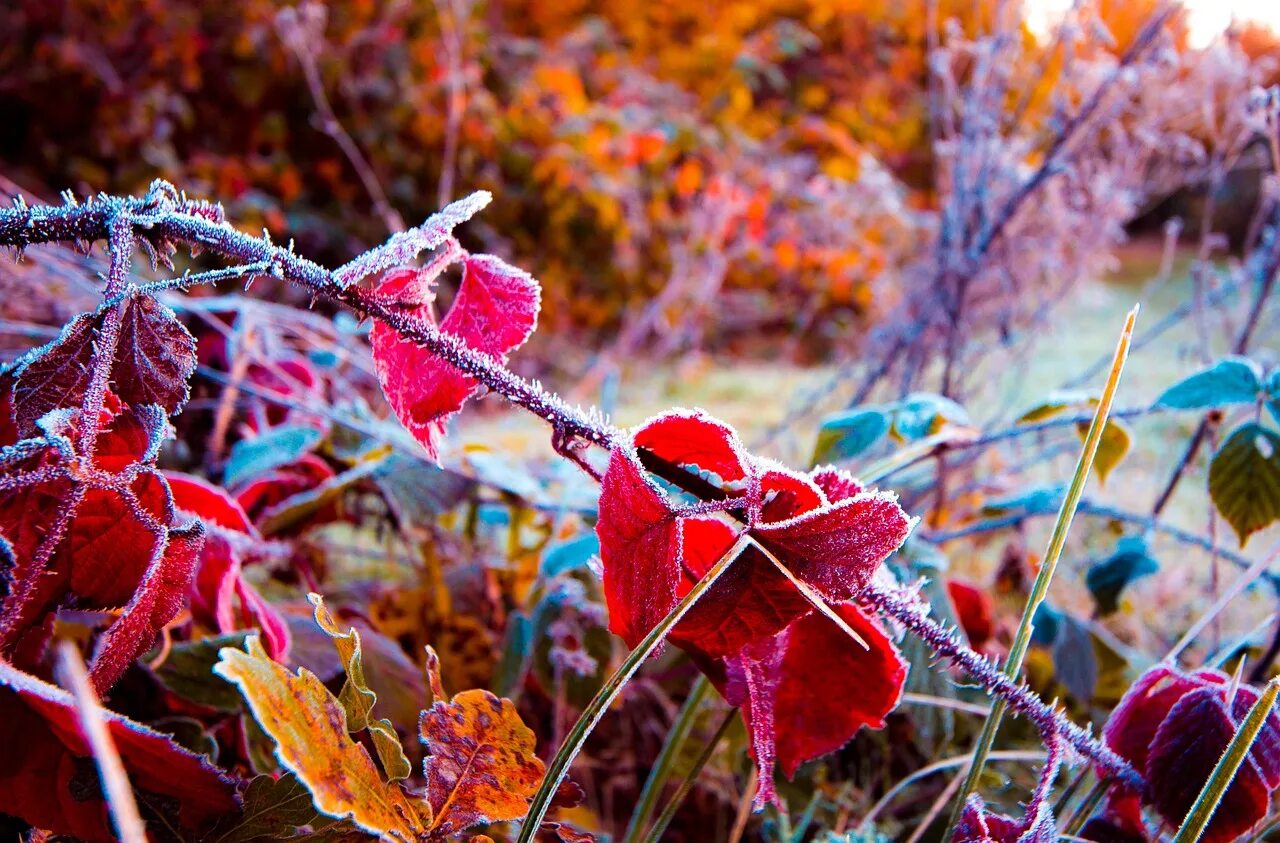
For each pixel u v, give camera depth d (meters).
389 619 0.92
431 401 0.52
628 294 3.83
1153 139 1.50
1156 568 0.89
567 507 0.93
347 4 3.44
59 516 0.45
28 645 0.50
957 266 1.33
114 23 3.12
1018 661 0.54
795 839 0.69
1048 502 0.95
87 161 3.05
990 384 1.67
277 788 0.48
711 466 0.50
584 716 0.46
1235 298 1.47
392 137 3.53
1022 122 1.50
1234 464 0.70
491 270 0.53
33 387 0.47
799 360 3.66
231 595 0.62
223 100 3.43
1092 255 1.73
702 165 4.25
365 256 0.49
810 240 4.01
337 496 0.91
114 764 0.37
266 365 1.04
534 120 3.85
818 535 0.47
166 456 1.09
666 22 5.19
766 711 0.51
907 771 0.90
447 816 0.48
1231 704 0.54
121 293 0.47
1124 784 0.55
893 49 4.92
